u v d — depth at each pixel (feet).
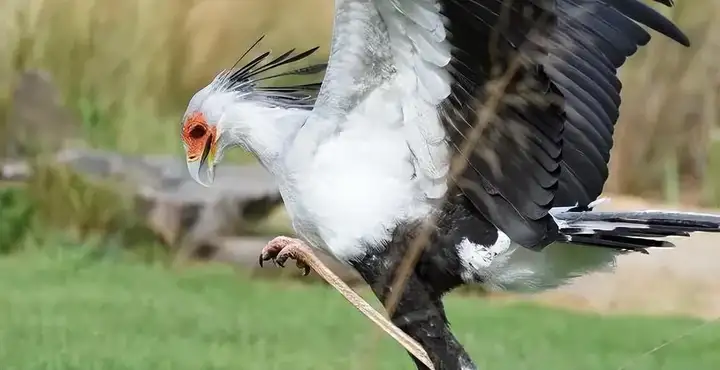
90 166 56.44
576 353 39.11
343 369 35.55
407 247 26.58
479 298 49.39
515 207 26.16
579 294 49.47
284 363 36.35
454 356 26.76
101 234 54.34
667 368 36.37
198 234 53.62
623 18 28.81
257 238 53.88
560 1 28.66
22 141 60.59
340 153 26.66
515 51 24.58
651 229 26.37
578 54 28.81
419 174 26.45
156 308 44.04
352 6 25.18
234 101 28.71
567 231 26.35
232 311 44.01
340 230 26.86
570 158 28.84
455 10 24.63
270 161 27.99
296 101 29.22
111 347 38.01
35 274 49.39
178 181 55.62
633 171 61.05
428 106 25.88
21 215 54.65
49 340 38.58
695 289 49.08
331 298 46.68
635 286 49.39
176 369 35.63
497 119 25.62
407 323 26.84
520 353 38.99
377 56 25.64
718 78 61.11
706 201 59.57
